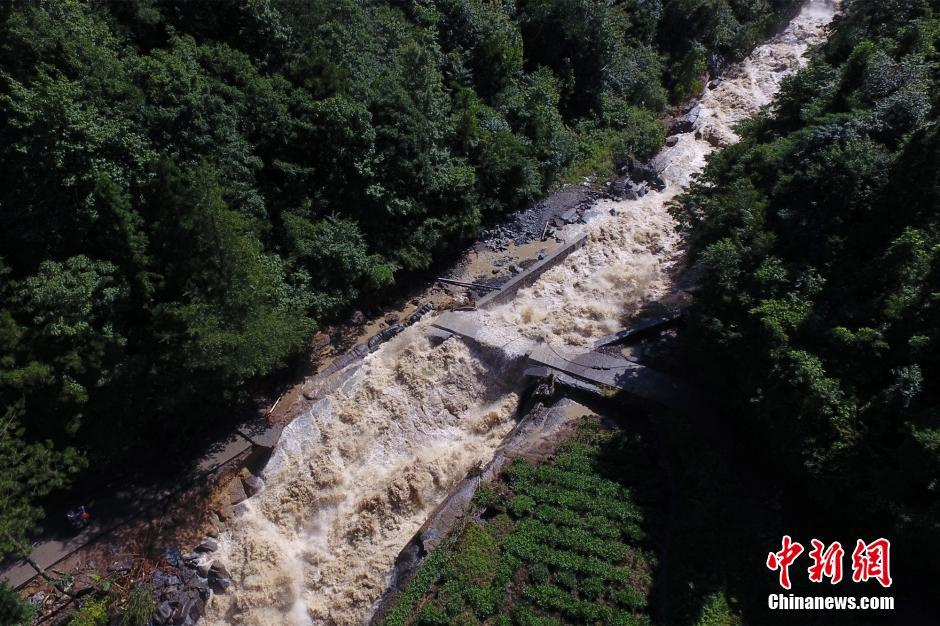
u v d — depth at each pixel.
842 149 23.02
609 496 22.36
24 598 19.47
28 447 19.83
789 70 49.53
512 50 37.28
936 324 19.05
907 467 17.66
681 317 28.83
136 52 25.95
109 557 21.78
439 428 26.48
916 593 18.58
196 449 24.55
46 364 20.38
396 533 23.41
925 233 21.03
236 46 28.28
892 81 25.94
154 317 22.61
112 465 23.70
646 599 19.39
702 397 25.25
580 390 26.20
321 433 25.23
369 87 29.86
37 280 20.47
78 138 21.30
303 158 28.78
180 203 22.38
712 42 50.81
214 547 22.59
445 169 32.00
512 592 20.05
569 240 34.44
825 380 19.31
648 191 38.25
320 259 27.33
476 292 31.31
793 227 22.98
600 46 41.59
